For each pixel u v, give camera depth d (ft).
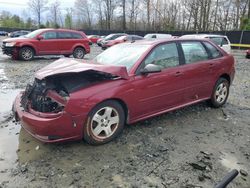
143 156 11.82
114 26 200.23
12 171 10.60
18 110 12.64
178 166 11.13
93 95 11.80
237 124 15.94
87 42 50.03
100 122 12.39
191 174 10.61
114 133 13.02
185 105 16.25
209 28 148.36
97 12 211.41
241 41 93.76
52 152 12.03
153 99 14.19
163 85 14.46
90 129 12.05
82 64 13.01
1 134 13.85
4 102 19.70
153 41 15.26
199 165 11.05
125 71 13.04
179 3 162.91
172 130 14.67
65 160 11.39
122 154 11.95
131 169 10.84
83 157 11.64
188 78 15.79
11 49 43.09
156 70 13.51
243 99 21.84
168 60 15.11
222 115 17.39
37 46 44.45
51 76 11.75
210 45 17.97
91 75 12.38
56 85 12.02
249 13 130.00
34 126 11.32
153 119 16.15
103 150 12.26
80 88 11.76
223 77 18.75
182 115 17.04
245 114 17.83
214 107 18.62
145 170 10.80
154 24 172.14
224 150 12.65
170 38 16.01
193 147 12.82
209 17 147.95
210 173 10.71
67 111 11.23
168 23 162.09
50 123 11.10
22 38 44.32
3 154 11.85
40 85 12.33
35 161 11.32
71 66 12.75
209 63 17.21
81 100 11.48
